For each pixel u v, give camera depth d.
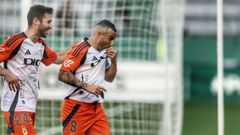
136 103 43.91
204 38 58.50
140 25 42.28
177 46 38.59
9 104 20.92
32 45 21.09
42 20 21.02
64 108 22.20
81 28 33.34
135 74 44.88
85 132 22.28
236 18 61.12
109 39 21.64
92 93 21.31
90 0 33.81
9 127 21.02
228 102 56.91
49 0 30.56
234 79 56.94
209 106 54.22
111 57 21.95
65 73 21.47
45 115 33.62
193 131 40.12
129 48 42.66
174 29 41.16
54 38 31.72
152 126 37.81
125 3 39.97
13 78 20.50
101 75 22.16
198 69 57.50
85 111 22.02
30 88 21.16
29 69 21.11
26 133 20.81
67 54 21.89
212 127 41.88
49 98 34.00
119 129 35.81
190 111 50.75
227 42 57.16
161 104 44.47
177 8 41.31
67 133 22.22
